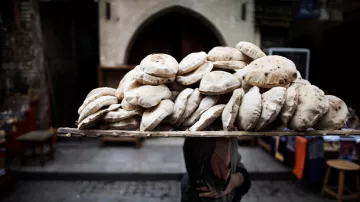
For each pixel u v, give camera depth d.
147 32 5.90
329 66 5.52
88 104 1.45
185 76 1.55
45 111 5.90
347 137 3.83
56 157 4.97
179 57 6.00
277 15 5.41
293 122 1.36
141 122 1.39
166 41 5.96
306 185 4.14
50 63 6.00
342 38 5.36
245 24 5.47
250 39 5.53
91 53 6.05
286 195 3.83
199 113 1.44
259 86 1.46
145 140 6.06
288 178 4.32
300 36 5.58
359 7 5.10
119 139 5.55
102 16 5.39
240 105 1.38
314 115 1.33
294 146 4.13
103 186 4.12
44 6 5.80
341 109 1.47
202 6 5.38
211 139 1.76
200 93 1.48
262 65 1.47
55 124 6.18
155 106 1.42
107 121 1.45
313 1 5.33
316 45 5.54
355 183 3.91
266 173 4.29
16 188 4.02
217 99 1.46
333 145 3.84
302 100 1.38
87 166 4.54
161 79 1.47
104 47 5.48
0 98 5.36
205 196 1.74
